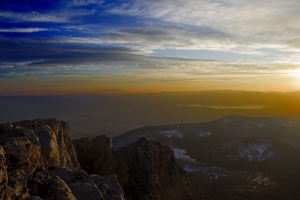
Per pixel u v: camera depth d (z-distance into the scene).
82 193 15.20
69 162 23.75
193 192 36.81
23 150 13.70
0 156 11.65
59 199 13.09
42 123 23.47
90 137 35.25
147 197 32.62
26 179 13.20
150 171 35.22
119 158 35.34
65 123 27.77
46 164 17.88
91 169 31.98
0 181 11.12
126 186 33.69
